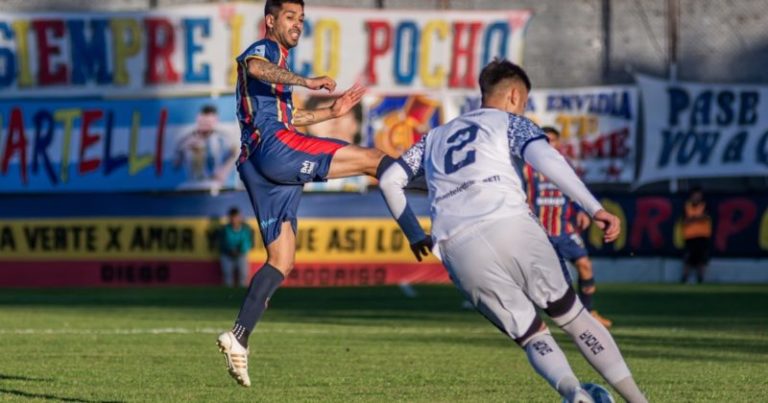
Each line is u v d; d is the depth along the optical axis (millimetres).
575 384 15633
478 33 68812
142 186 67500
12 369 26906
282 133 21156
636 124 70000
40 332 37469
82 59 67625
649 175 70125
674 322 42812
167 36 67750
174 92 67750
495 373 26328
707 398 22094
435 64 68562
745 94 70750
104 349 31781
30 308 50812
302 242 67375
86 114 67562
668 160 70250
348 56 68000
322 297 58656
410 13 68312
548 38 70688
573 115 69938
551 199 39938
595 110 70000
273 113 21297
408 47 68375
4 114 67312
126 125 67688
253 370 26922
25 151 67438
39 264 67438
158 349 31781
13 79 67375
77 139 67562
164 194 67688
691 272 69625
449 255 16281
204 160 67562
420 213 65812
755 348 32562
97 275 67562
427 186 17422
